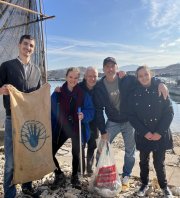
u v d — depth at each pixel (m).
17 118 4.10
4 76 4.12
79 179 5.14
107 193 4.59
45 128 4.43
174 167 5.95
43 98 4.42
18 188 4.93
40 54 9.09
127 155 5.13
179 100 27.11
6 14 8.61
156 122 4.47
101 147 5.02
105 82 5.01
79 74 4.88
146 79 4.42
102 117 5.04
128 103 4.59
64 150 7.32
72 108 4.92
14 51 8.87
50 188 4.98
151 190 4.79
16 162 4.14
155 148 4.51
